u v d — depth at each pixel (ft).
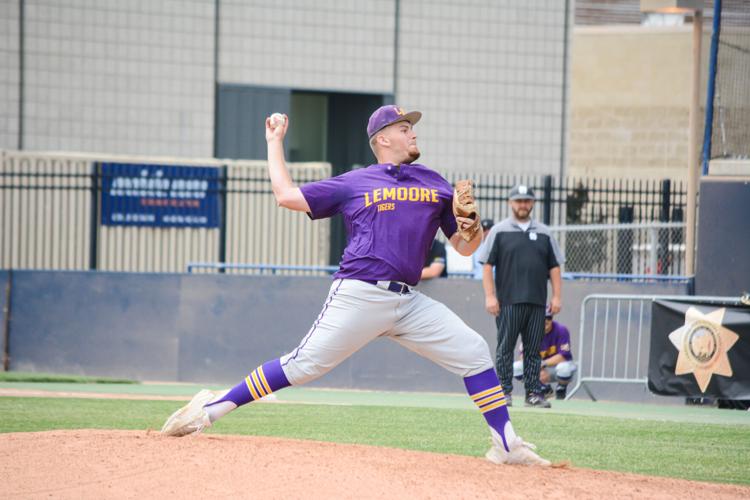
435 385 150.61
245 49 229.45
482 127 242.17
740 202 138.62
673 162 326.85
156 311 162.20
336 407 106.42
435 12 240.32
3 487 51.01
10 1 214.90
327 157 241.76
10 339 166.91
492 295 114.93
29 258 187.11
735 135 142.51
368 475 53.88
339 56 235.20
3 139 214.69
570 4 246.68
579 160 333.21
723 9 142.61
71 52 218.38
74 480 52.16
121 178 185.37
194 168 188.65
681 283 145.18
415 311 60.44
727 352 123.03
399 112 61.52
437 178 61.72
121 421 89.10
